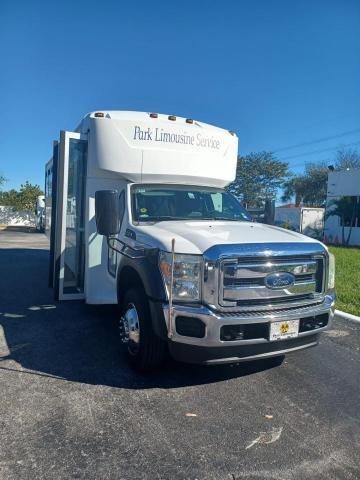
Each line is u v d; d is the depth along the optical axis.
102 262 6.12
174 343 4.05
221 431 3.55
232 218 5.85
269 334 4.02
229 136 6.61
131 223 5.22
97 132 5.86
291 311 4.14
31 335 5.88
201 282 3.93
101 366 4.84
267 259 4.04
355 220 28.25
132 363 4.73
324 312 4.35
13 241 21.39
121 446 3.29
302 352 5.43
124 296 4.91
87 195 6.05
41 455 3.15
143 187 5.82
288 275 4.12
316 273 4.34
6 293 8.50
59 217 6.26
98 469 3.02
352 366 5.01
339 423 3.73
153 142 5.95
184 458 3.17
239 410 3.91
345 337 6.09
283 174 59.72
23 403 3.92
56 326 6.31
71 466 3.04
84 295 6.41
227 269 3.90
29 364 4.86
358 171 28.03
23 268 11.80
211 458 3.18
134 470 3.02
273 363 5.04
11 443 3.29
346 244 28.50
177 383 4.44
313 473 3.04
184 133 6.12
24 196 42.47
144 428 3.56
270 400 4.12
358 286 9.62
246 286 3.97
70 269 6.38
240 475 3.00
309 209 36.25
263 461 3.16
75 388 4.27
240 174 59.53
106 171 5.89
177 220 5.37
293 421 3.74
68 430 3.49
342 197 28.88
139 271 4.38
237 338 3.94
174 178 6.09
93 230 6.07
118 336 5.89
